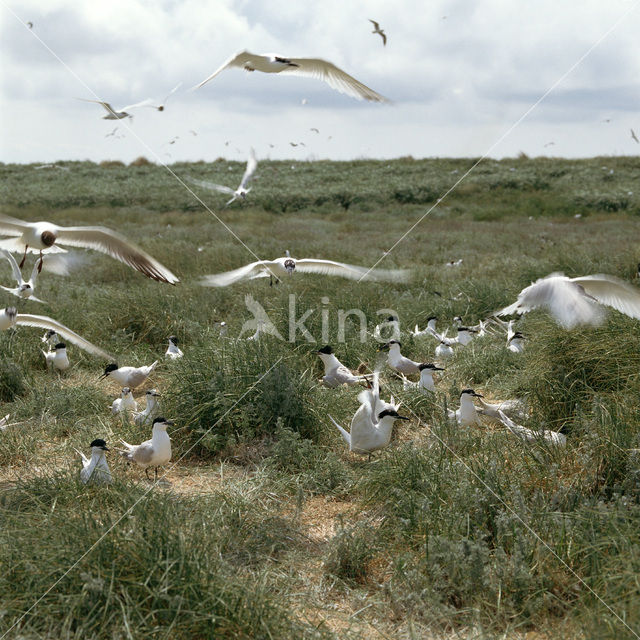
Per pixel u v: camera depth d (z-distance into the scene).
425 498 5.79
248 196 39.12
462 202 40.91
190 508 5.94
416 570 5.04
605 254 17.47
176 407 8.23
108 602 4.36
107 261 18.14
